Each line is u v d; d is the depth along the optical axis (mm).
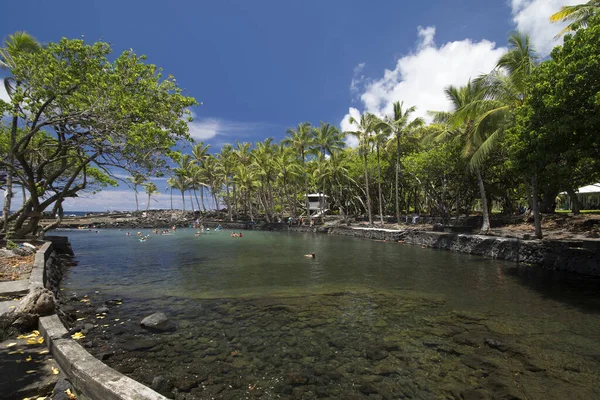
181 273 14469
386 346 6262
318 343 6438
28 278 9188
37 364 4582
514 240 16922
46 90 10406
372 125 33469
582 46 9391
